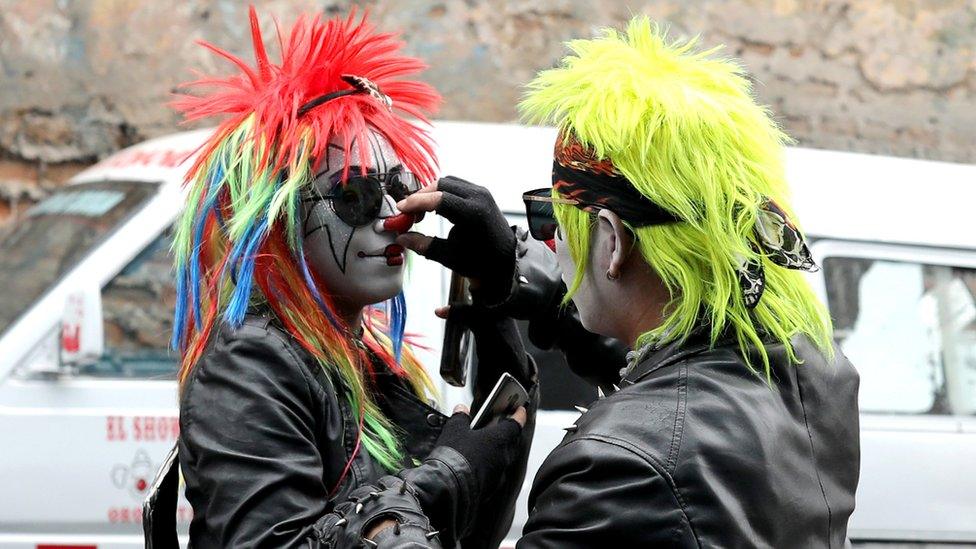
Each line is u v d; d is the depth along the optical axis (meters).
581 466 3.11
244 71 3.83
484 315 3.78
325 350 3.60
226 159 3.72
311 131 3.60
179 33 13.16
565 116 3.40
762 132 3.34
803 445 3.24
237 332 3.50
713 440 3.08
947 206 7.86
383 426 3.73
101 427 6.68
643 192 3.20
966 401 7.64
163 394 6.82
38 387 6.67
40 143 12.88
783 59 14.58
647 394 3.19
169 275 7.10
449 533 3.43
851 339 7.50
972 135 14.93
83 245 7.30
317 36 3.72
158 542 3.69
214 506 3.32
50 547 6.54
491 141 7.29
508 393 3.65
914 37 14.88
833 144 14.68
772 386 3.24
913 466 7.31
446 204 3.53
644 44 3.42
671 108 3.19
